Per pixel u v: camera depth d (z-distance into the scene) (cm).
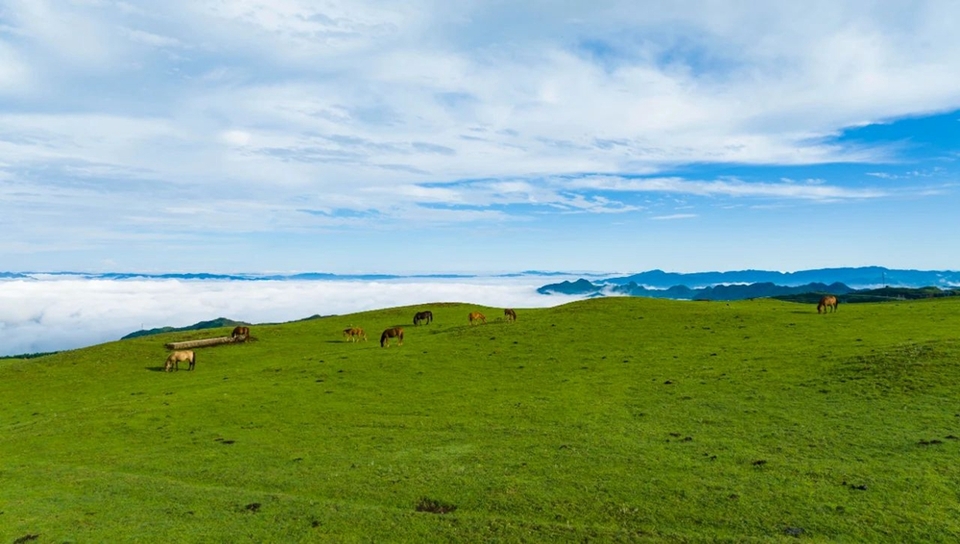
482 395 3869
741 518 1962
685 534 1878
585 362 4650
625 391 3731
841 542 1794
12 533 2045
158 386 4700
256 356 5888
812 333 5122
